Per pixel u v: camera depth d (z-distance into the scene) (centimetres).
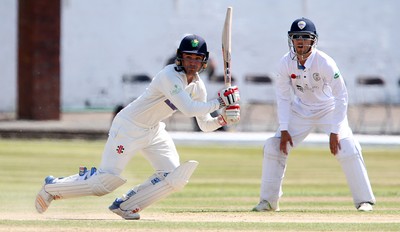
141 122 2741
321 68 3125
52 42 9144
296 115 3262
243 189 4641
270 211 3222
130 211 2795
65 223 2606
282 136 3225
